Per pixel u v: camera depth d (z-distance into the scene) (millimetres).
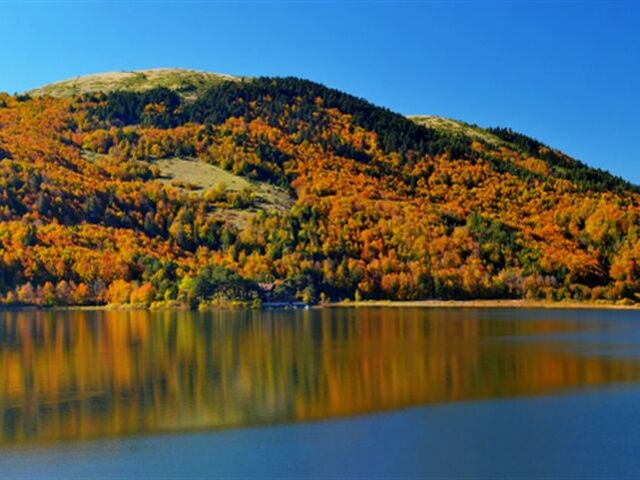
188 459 46688
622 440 50125
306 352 92875
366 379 72062
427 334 116375
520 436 51031
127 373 76125
